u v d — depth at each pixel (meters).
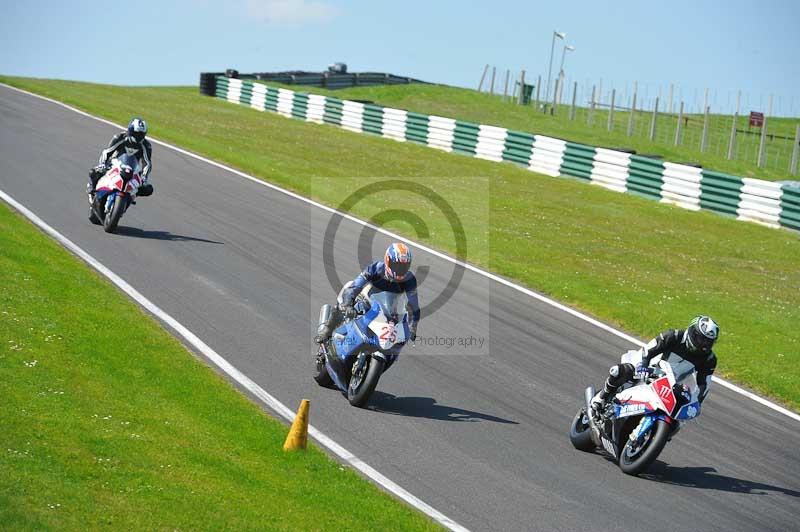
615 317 53.09
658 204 95.19
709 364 32.34
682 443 36.44
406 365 40.94
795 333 55.25
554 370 42.84
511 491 29.36
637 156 99.81
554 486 30.28
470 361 42.44
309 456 29.08
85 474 23.88
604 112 185.00
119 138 56.50
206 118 125.88
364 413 34.56
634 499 30.14
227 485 25.44
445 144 120.19
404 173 98.56
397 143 122.62
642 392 32.16
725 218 91.56
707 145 153.75
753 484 33.06
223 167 86.00
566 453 33.59
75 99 121.06
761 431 38.88
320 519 24.50
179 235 57.81
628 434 33.56
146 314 41.97
